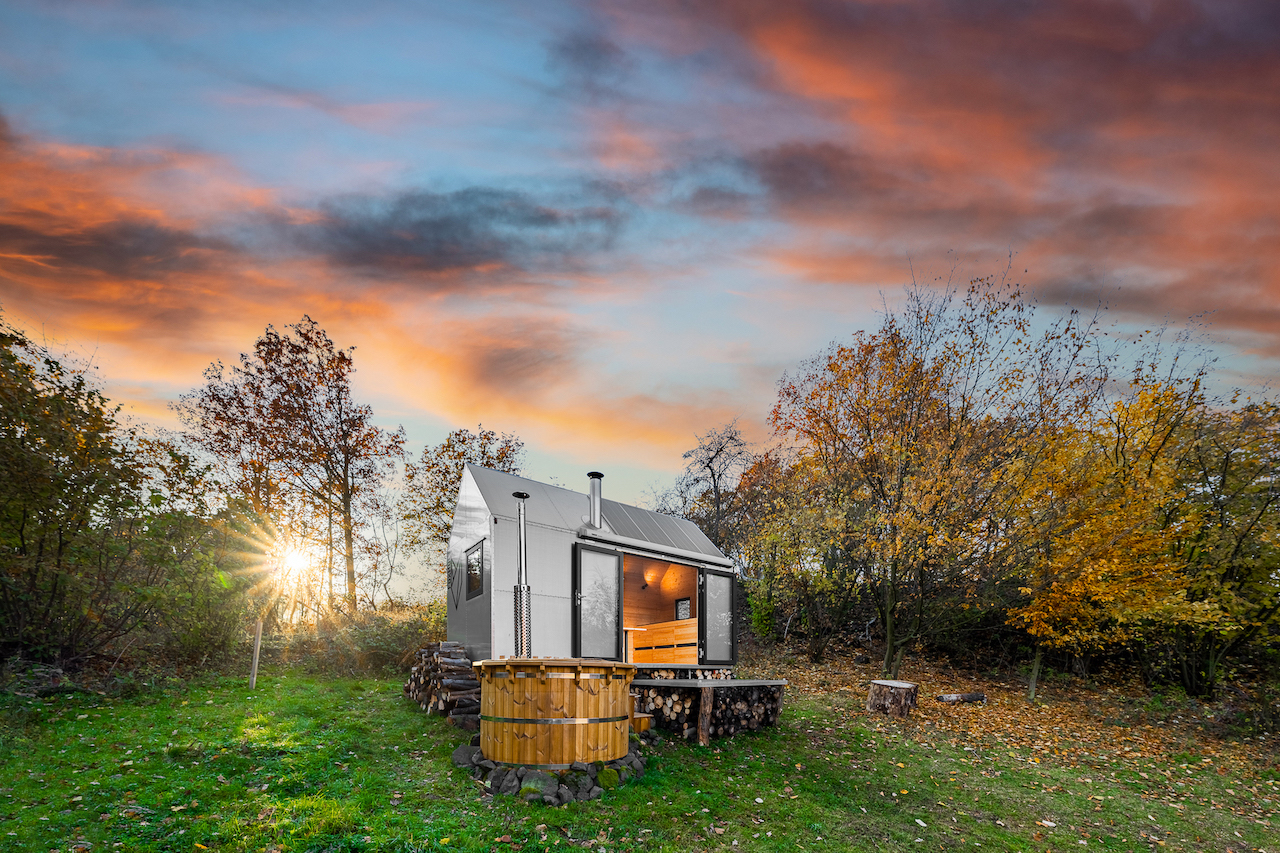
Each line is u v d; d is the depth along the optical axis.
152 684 8.67
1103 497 13.95
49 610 8.70
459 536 11.23
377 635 12.62
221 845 4.69
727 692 9.27
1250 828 7.68
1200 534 14.94
